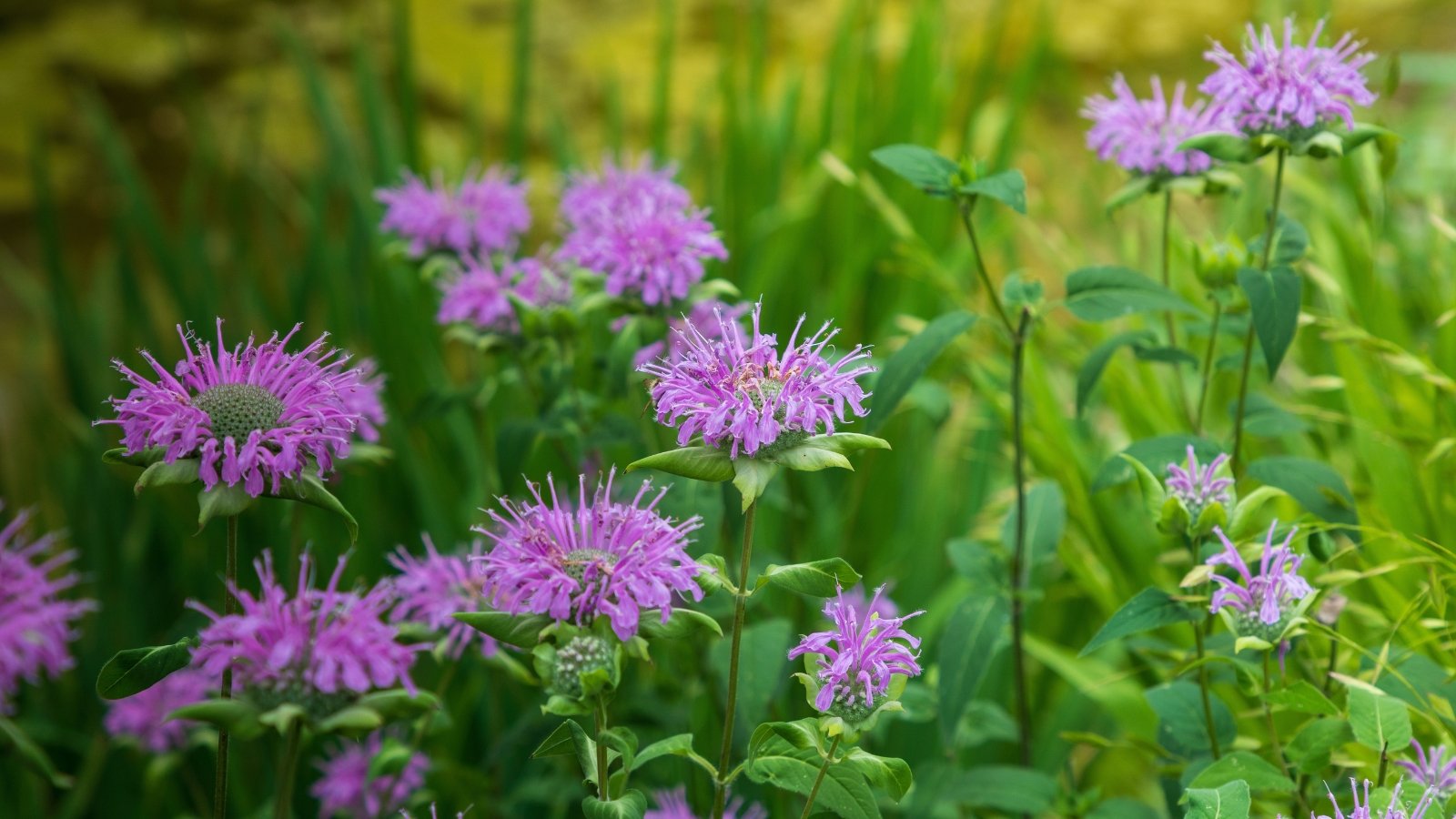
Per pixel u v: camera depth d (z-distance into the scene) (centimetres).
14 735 100
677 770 112
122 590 136
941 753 124
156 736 114
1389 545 113
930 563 142
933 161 103
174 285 162
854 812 94
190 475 93
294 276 156
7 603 103
